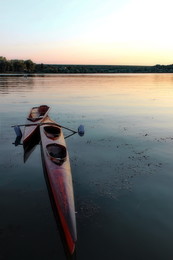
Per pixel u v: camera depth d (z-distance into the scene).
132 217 5.88
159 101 26.19
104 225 5.58
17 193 6.86
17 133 12.31
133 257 4.68
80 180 7.70
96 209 6.18
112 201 6.55
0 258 4.61
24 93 32.09
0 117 16.95
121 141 11.72
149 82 62.22
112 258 4.65
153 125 15.09
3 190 7.02
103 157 9.62
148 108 21.70
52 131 11.87
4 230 5.36
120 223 5.65
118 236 5.24
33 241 5.05
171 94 33.22
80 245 4.98
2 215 5.87
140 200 6.61
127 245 4.98
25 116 17.36
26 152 10.23
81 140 11.88
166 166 8.84
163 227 5.53
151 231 5.39
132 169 8.54
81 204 6.39
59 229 5.41
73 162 9.09
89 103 24.34
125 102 25.30
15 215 5.87
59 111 19.86
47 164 7.41
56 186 6.34
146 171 8.39
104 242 5.07
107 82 58.06
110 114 18.75
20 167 8.68
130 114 18.80
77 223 5.64
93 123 15.58
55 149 8.98
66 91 35.72
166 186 7.38
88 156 9.72
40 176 7.96
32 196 6.70
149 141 11.75
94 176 7.98
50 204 6.34
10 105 22.30
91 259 4.62
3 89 36.69
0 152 10.16
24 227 5.45
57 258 4.63
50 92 33.94
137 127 14.54
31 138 11.62
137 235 5.27
